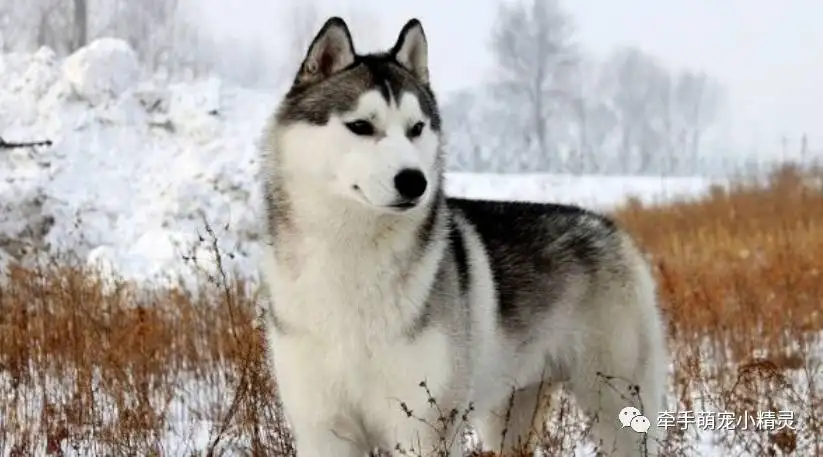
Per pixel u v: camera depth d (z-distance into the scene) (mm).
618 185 25484
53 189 12914
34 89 14969
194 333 7547
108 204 12828
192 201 12320
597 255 5156
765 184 21844
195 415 6148
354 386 4035
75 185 13227
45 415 5457
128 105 14789
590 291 5102
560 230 5105
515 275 4762
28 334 6793
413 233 3986
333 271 3928
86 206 12656
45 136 14203
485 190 22312
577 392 5211
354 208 3893
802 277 9312
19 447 5215
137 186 13344
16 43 39531
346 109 3973
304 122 4031
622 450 5188
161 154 14039
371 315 3961
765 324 8031
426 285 4031
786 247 10281
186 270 10664
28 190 11891
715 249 11523
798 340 7566
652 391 5293
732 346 7492
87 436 5348
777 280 9312
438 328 4078
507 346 4695
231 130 14320
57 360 6516
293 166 4016
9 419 5500
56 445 5246
